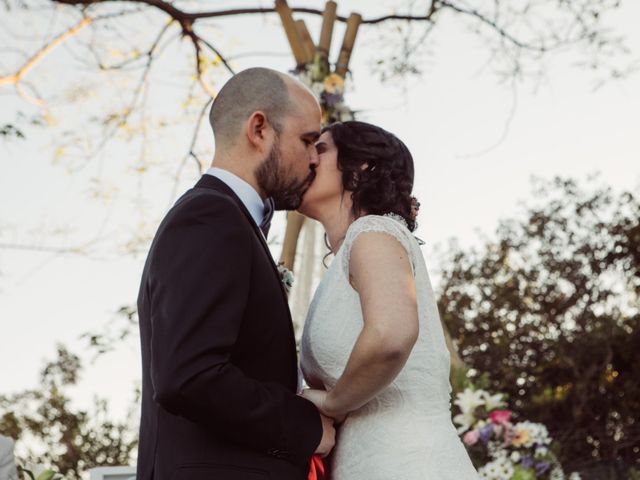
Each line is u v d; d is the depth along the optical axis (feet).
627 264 32.14
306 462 7.18
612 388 30.66
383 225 7.75
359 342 7.25
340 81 17.89
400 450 7.77
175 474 6.95
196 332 6.64
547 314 32.22
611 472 27.32
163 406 6.70
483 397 16.63
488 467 15.66
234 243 6.96
